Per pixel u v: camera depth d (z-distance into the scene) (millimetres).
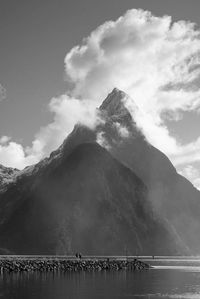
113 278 112750
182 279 112000
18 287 89938
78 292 83875
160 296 80375
